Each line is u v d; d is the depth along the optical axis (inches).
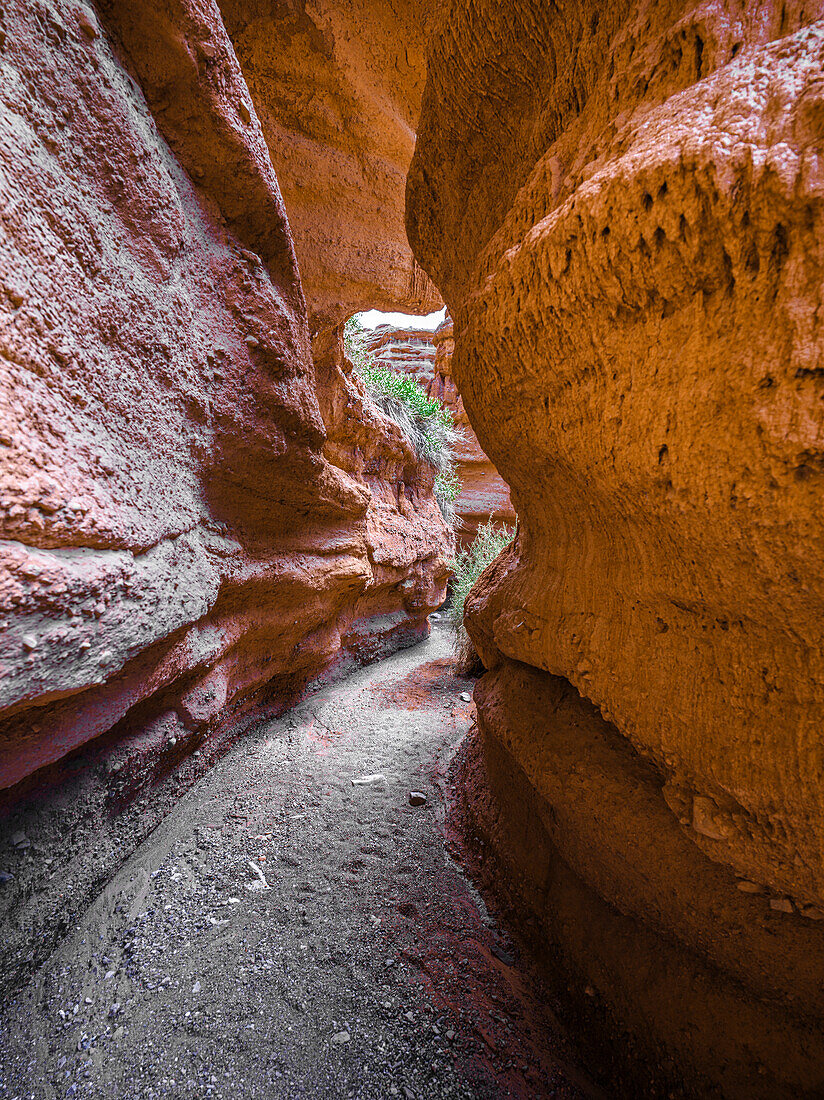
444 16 61.1
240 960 63.2
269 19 137.7
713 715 40.6
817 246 24.3
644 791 52.1
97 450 49.7
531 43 55.1
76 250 49.5
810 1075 44.9
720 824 40.8
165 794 86.8
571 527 58.5
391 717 144.5
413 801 100.6
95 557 44.7
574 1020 60.4
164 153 69.5
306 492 122.6
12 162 41.1
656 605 45.5
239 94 76.8
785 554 30.2
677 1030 52.1
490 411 57.1
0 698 35.0
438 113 71.1
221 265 81.7
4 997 53.5
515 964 67.7
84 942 62.6
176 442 69.7
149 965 61.5
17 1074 49.6
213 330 78.8
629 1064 53.9
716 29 30.7
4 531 34.7
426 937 69.3
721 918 47.6
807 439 25.8
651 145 29.2
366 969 63.4
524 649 67.4
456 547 359.3
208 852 81.9
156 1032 54.3
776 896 42.8
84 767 66.2
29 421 40.0
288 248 94.3
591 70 45.1
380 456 236.5
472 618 96.0
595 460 41.8
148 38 63.3
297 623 133.3
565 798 58.4
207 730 95.3
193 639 83.5
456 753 121.3
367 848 86.7
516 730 71.3
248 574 99.8
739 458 29.4
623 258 31.8
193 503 77.0
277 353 91.6
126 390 57.7
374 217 185.8
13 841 55.7
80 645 42.0
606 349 36.9
